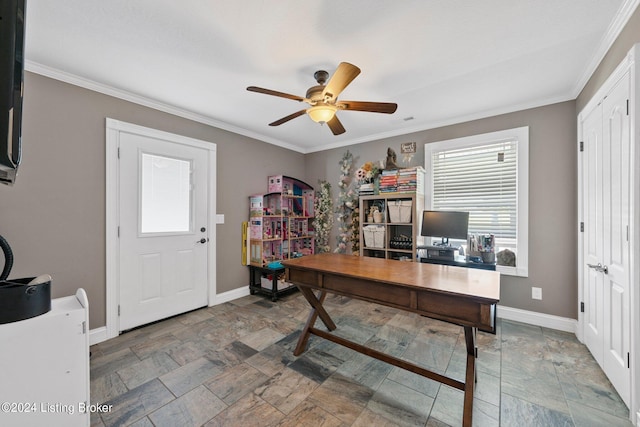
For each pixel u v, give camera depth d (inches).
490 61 79.0
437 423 57.7
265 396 65.8
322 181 176.2
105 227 95.0
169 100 106.0
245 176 145.8
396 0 56.3
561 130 101.5
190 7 58.0
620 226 64.4
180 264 117.4
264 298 141.0
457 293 52.6
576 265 99.3
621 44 62.7
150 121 107.1
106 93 95.0
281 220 153.3
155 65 81.1
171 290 114.3
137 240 103.9
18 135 30.1
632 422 57.1
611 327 70.2
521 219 109.1
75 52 74.5
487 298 49.5
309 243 175.0
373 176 142.7
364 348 75.2
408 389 68.9
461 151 124.5
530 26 64.2
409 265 79.5
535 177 106.7
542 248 105.7
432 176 131.7
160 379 72.2
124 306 100.2
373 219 139.7
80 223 89.5
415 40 69.5
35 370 40.7
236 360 81.6
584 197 90.3
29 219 80.0
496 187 116.0
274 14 60.3
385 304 63.4
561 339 95.0
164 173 112.3
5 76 28.8
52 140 83.9
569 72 84.6
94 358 82.6
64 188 86.3
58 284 85.2
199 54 75.5
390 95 101.0
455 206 125.6
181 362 80.4
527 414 60.2
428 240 130.3
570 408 61.9
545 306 105.4
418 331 101.7
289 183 167.0
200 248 124.6
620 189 64.3
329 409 61.6
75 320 44.0
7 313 38.6
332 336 82.0
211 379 72.3
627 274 60.7
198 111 117.6
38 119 81.4
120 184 99.2
